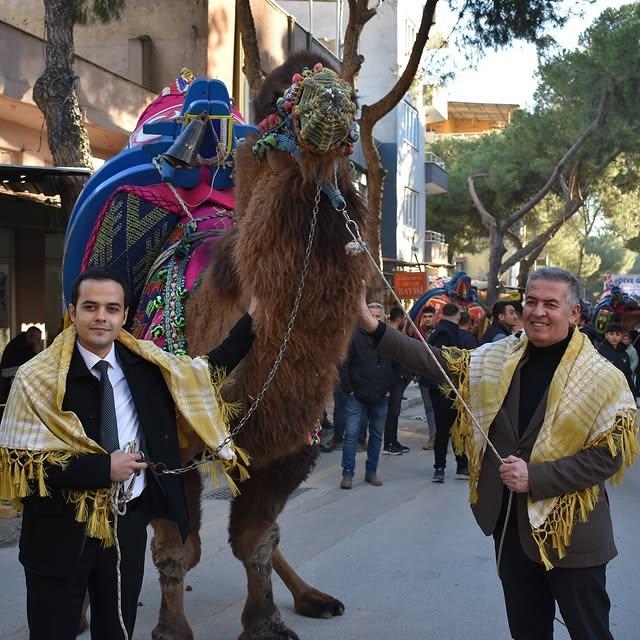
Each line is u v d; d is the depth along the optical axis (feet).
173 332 13.00
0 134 42.73
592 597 10.49
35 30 53.52
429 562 19.83
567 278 10.87
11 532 20.26
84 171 25.61
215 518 23.61
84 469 9.55
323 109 10.55
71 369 10.05
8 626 15.52
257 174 12.10
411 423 46.21
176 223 15.26
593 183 101.50
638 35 80.33
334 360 11.67
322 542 21.50
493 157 109.40
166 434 10.47
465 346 31.83
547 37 48.14
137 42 50.90
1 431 9.68
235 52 53.78
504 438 10.98
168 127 15.83
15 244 38.99
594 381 10.41
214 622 15.99
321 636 15.35
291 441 12.06
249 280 11.35
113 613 10.28
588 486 10.20
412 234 101.86
